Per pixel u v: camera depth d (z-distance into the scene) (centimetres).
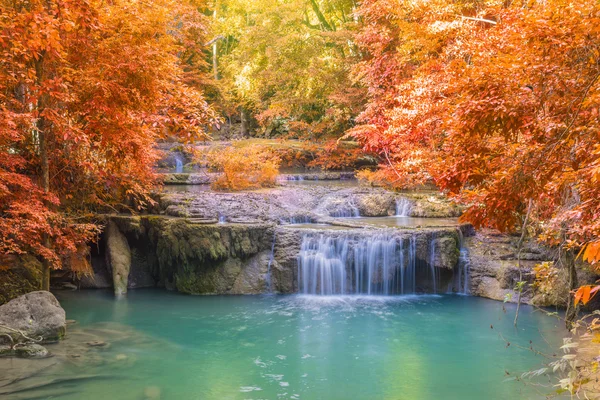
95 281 1452
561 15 507
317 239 1373
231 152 1792
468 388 820
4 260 1145
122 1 962
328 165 2320
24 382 814
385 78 1941
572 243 749
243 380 848
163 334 1067
